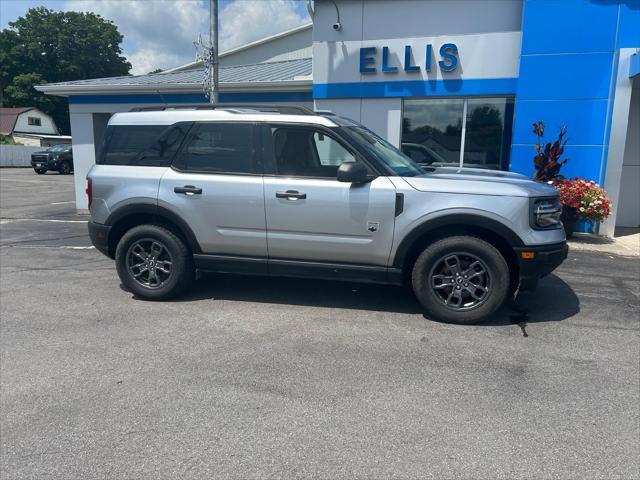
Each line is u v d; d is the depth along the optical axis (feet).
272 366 12.77
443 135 32.68
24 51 226.17
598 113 29.19
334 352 13.60
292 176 16.26
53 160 101.35
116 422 10.30
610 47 28.43
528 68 29.73
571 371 12.49
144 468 8.87
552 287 19.71
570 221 28.84
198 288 19.54
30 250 26.86
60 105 224.74
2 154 132.98
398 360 13.09
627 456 9.14
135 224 18.26
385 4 31.99
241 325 15.64
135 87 37.50
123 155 17.89
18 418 10.49
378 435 9.80
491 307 15.23
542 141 30.14
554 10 28.89
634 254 25.61
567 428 10.03
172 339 14.56
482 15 30.50
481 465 8.89
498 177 17.02
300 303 17.75
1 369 12.72
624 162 34.22
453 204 15.01
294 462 8.99
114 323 15.87
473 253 15.11
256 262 16.93
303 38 64.64
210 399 11.17
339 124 16.40
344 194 15.67
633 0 27.63
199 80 40.29
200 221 16.97
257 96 36.65
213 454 9.25
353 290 19.24
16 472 8.80
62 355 13.51
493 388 11.62
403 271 15.93
